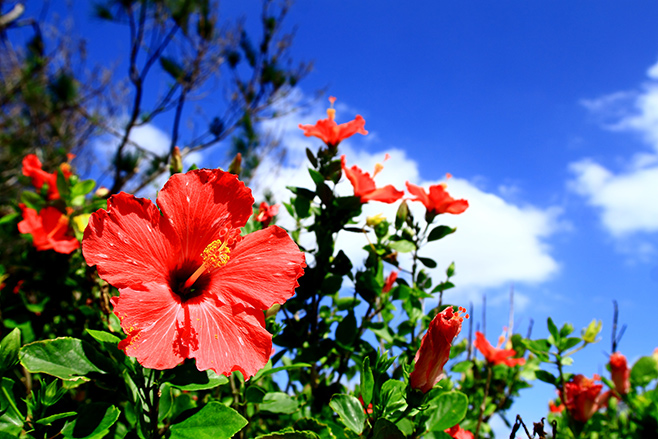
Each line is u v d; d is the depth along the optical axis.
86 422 0.29
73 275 0.58
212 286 0.33
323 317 0.57
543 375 0.60
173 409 0.37
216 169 0.34
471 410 0.67
